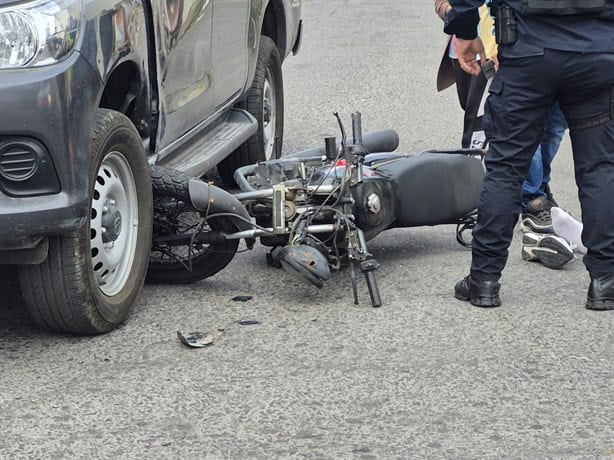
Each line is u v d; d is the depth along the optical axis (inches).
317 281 229.9
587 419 184.9
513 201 232.5
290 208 242.4
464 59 244.2
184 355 212.4
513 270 262.8
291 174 263.3
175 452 174.7
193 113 275.3
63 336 221.9
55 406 191.0
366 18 794.8
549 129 273.6
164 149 257.6
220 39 296.0
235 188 350.3
